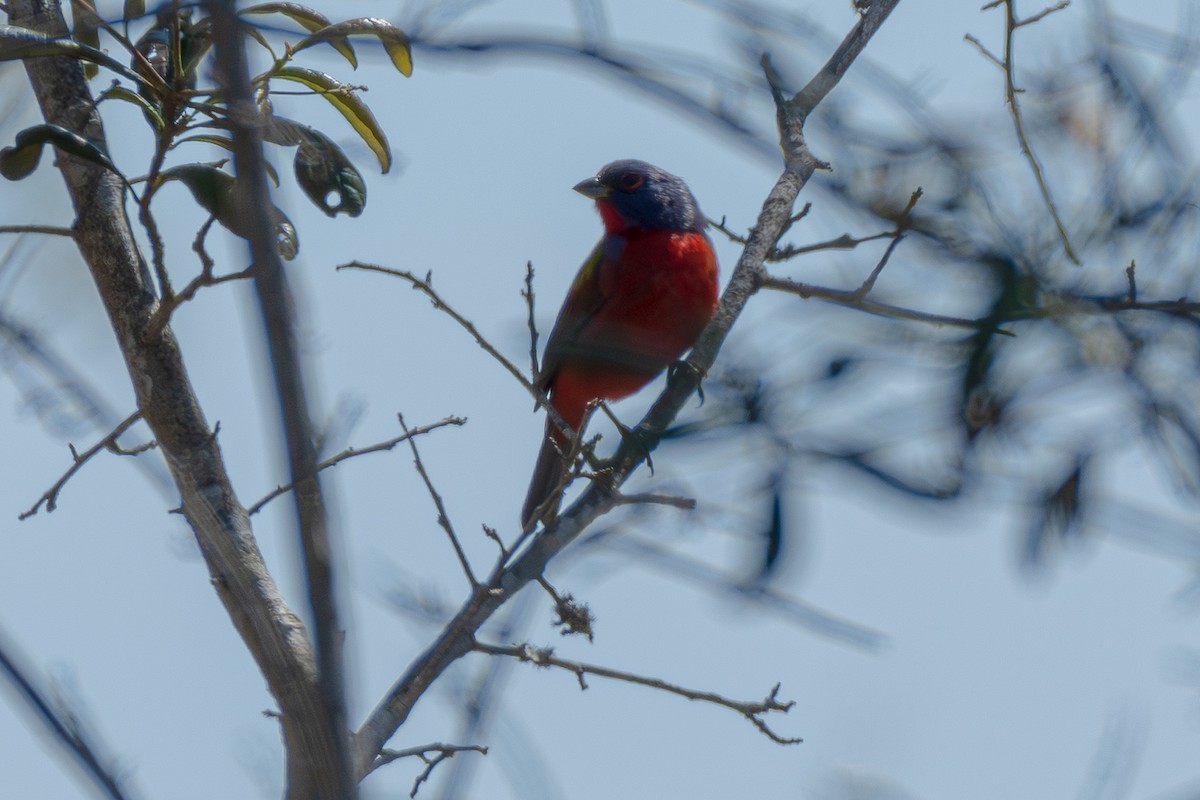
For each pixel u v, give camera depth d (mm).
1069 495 3361
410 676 6773
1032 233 3643
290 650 6719
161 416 7234
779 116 3812
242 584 6969
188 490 7184
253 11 7074
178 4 3127
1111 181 3752
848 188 3809
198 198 7344
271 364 3189
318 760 3799
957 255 3607
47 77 7668
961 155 3809
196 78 7496
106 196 7449
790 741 6320
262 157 3131
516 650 6812
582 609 6934
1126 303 3535
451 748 6797
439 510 6848
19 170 7203
